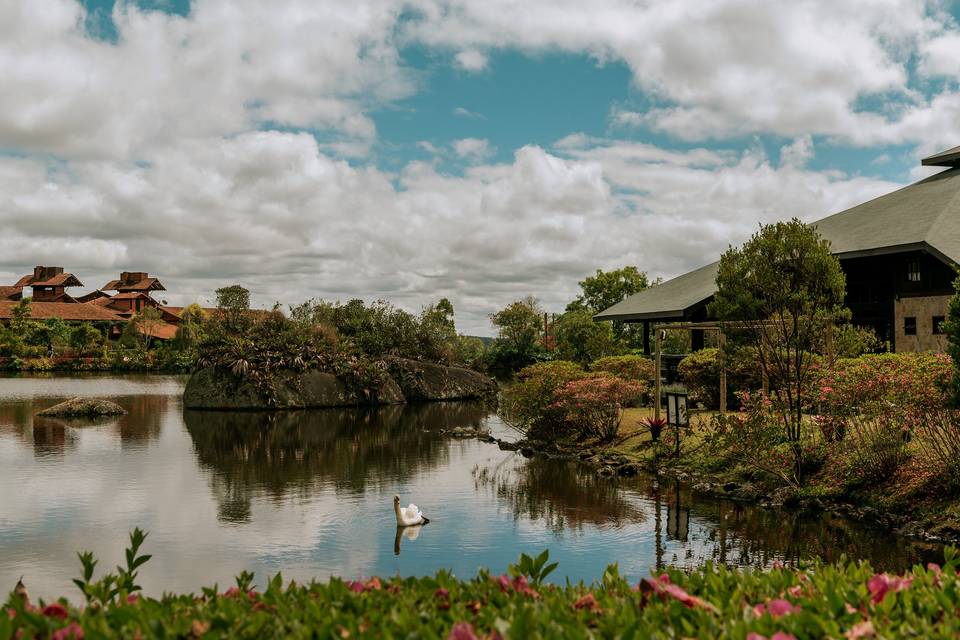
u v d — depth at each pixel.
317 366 44.56
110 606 3.59
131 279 122.19
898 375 14.69
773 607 3.49
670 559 11.68
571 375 26.80
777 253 17.16
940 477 13.90
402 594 3.99
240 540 12.95
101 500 16.45
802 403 19.20
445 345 54.88
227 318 47.88
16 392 50.16
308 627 3.32
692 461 19.80
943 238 26.47
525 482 19.02
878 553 11.91
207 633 3.11
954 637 3.20
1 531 13.55
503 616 3.50
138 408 40.28
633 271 75.31
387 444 26.78
